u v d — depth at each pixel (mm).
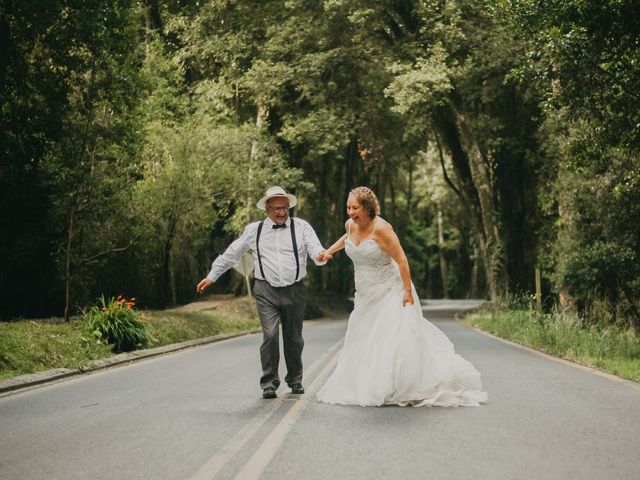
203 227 27422
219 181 26312
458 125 33656
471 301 68625
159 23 34000
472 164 33969
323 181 45969
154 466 5578
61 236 21703
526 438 6508
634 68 15258
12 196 20797
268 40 32531
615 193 19766
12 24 17984
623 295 23203
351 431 6816
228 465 5574
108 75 19094
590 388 9789
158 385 10531
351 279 52125
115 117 20438
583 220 23359
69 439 6680
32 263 22000
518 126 34688
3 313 21953
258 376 11406
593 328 17562
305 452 5980
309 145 35281
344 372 8523
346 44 31891
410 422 7262
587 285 23188
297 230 9117
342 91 33812
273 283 9023
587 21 14719
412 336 8320
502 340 19641
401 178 69312
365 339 8500
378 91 33344
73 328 15703
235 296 34750
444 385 8352
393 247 8367
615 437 6566
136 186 23438
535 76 17141
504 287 34750
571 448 6117
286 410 7980
